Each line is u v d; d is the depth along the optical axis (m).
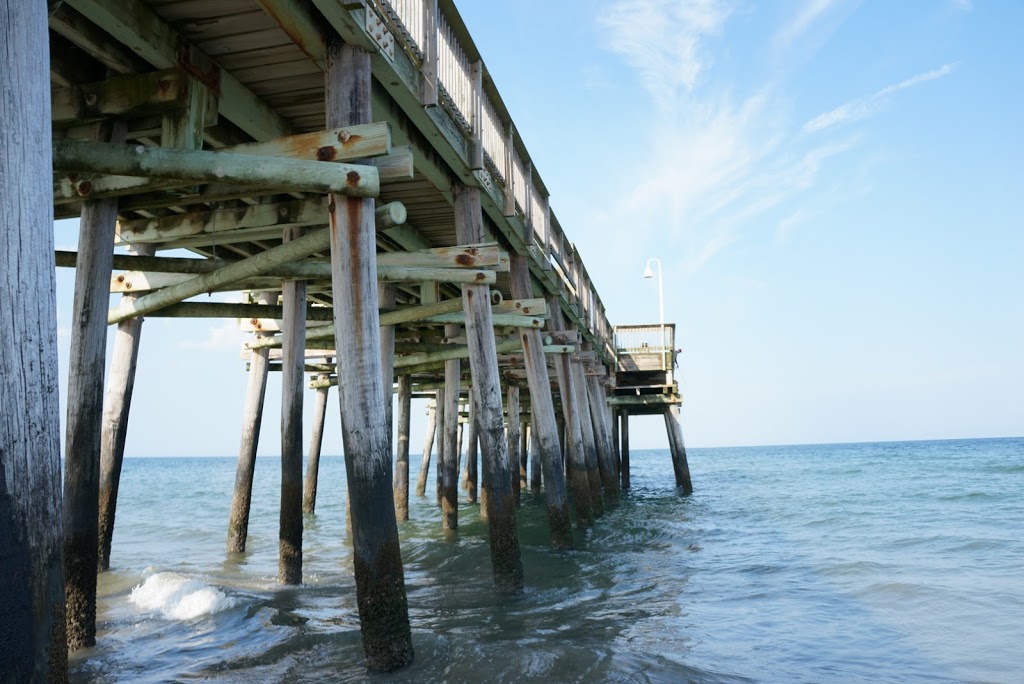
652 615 7.25
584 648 5.73
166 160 4.34
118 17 4.60
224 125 6.78
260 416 12.50
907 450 93.19
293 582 8.59
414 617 7.05
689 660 5.72
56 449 2.17
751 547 12.25
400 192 8.89
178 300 7.31
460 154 7.67
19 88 2.13
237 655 5.78
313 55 5.36
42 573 2.07
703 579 9.27
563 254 14.93
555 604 7.66
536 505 21.31
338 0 4.77
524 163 11.12
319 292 11.74
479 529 14.92
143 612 7.50
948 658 5.94
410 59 6.29
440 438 21.31
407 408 16.92
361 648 5.74
